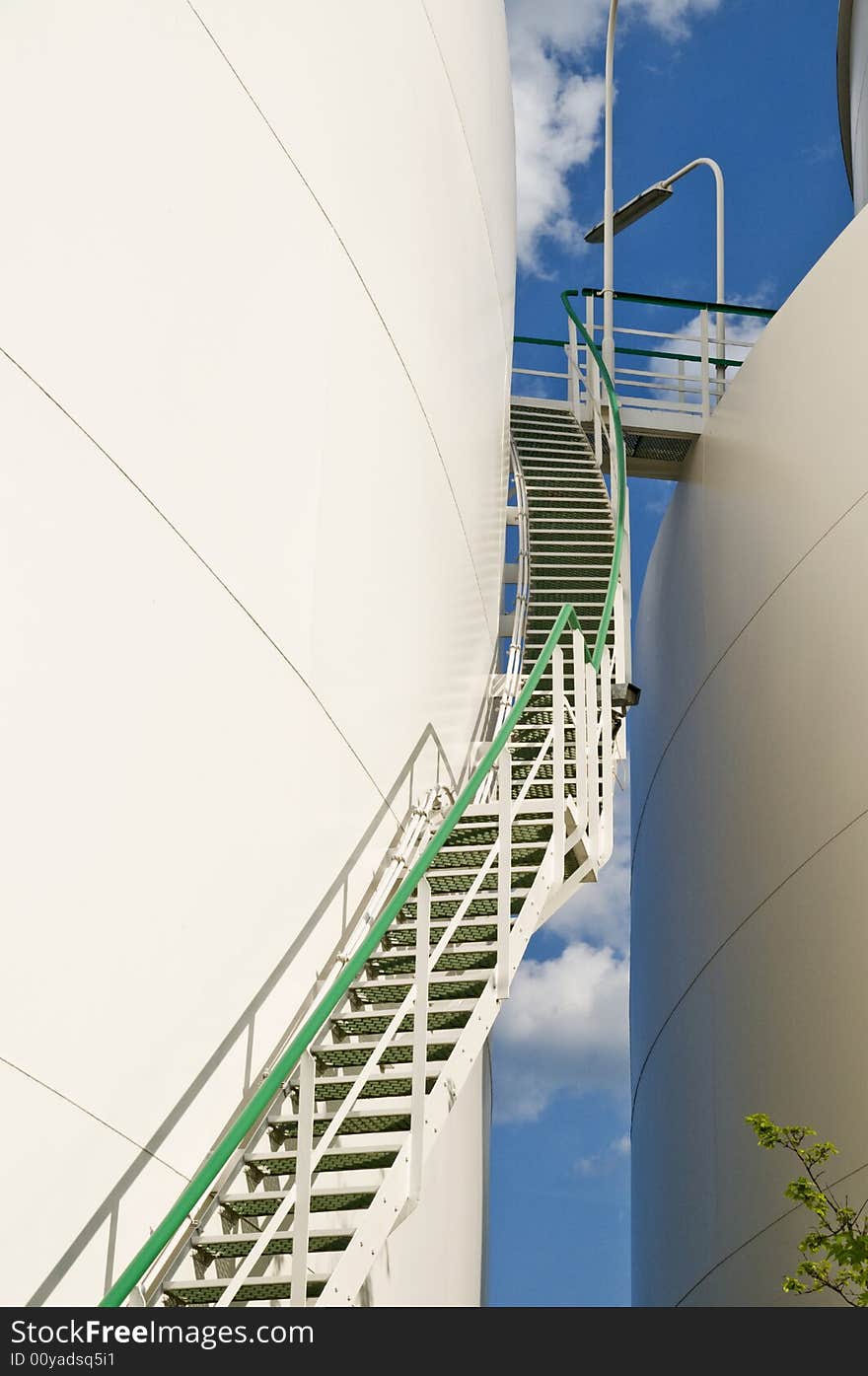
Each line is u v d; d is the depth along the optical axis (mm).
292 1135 9250
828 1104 17156
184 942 8508
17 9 7543
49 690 7391
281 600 9914
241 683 9320
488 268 16031
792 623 19750
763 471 21250
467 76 14930
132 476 8180
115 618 7965
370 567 11633
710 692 22422
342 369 11141
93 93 8047
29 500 7336
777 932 19031
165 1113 8242
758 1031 19203
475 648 15227
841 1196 16531
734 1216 19203
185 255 8852
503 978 9609
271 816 9680
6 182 7359
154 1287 7961
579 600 18922
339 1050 9078
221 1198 8570
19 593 7223
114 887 7848
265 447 9766
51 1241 7188
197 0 9156
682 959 22719
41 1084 7191
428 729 13125
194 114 9039
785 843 19156
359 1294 11219
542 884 10664
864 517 18391
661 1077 23406
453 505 14211
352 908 10938
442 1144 14555
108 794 7820
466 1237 16172
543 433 24047
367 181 11734
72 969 7457
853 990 17000
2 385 7219
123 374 8156
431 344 13430
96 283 7965
